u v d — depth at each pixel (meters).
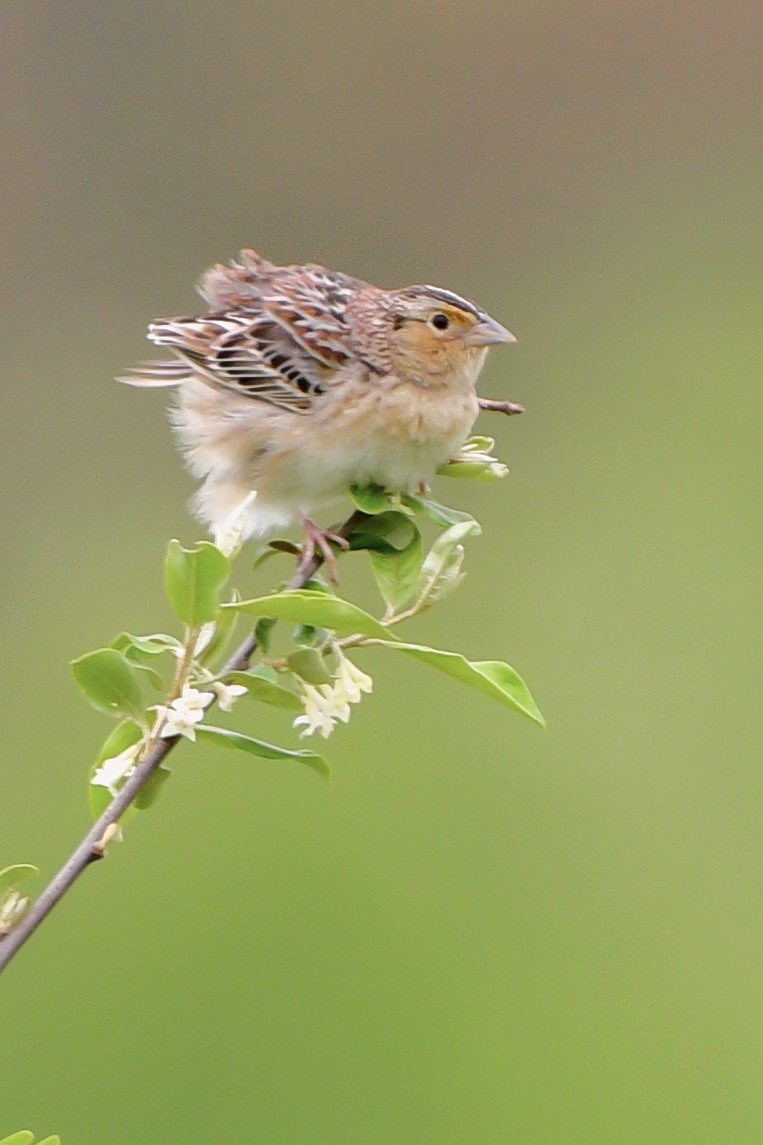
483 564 15.89
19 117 18.09
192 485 16.34
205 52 18.73
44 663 15.54
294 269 7.44
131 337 17.45
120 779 4.95
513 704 4.76
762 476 16.52
